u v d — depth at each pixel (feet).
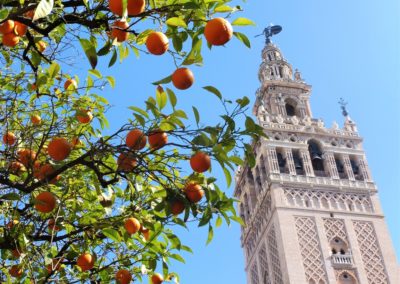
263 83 235.40
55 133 21.43
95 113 25.27
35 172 18.72
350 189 193.88
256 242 205.16
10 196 18.86
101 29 21.09
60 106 23.63
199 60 17.78
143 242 23.15
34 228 22.03
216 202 18.60
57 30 22.49
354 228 183.01
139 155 17.58
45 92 23.71
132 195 22.27
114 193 23.65
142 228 21.57
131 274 22.81
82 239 23.12
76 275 23.36
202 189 18.19
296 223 179.73
